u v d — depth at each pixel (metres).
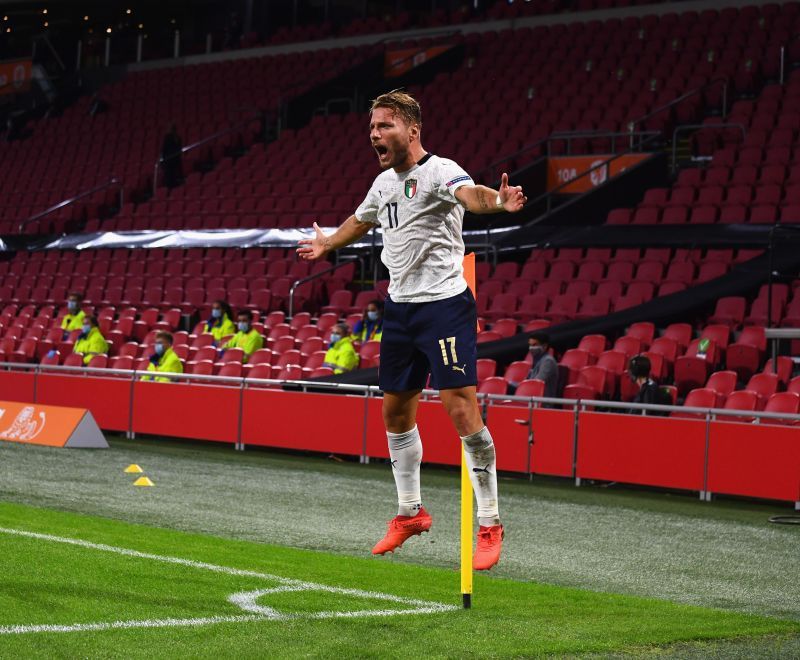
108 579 6.04
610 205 20.83
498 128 24.84
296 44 33.75
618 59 26.06
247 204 24.98
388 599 5.84
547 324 15.92
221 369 16.20
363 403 13.78
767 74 24.05
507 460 12.88
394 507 10.06
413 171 5.09
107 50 38.19
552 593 6.29
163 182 28.73
